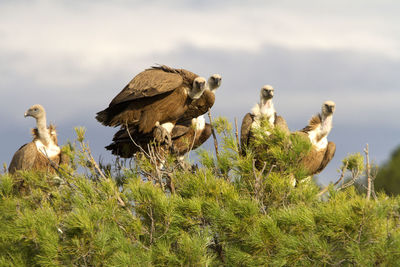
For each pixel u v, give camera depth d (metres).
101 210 9.98
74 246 9.32
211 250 10.78
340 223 9.02
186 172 11.80
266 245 9.40
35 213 10.36
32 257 10.38
